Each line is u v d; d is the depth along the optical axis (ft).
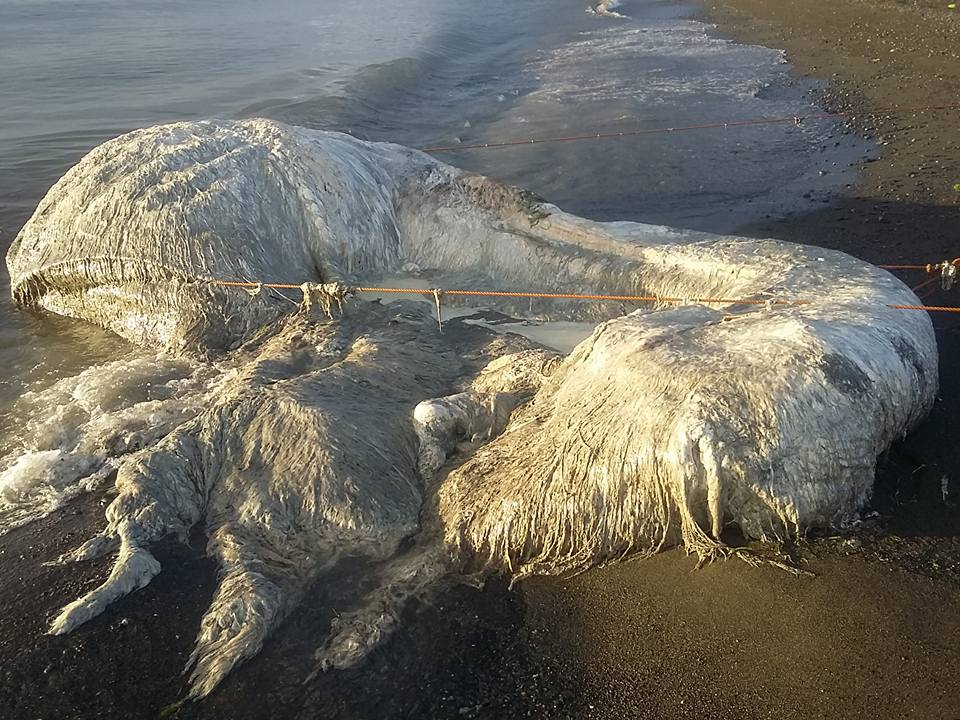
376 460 14.92
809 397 12.54
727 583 12.33
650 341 14.21
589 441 13.37
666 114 41.19
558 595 12.80
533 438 14.34
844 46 54.65
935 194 28.35
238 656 12.05
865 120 37.99
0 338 22.15
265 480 14.74
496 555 13.47
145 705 11.67
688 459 12.28
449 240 22.35
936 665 10.85
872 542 12.64
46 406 18.95
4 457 17.26
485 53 61.72
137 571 13.44
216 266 20.54
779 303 15.78
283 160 21.75
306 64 56.13
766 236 26.00
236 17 79.30
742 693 10.96
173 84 51.16
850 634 11.39
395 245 22.72
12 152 37.47
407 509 14.48
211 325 20.63
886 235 25.35
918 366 14.32
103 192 21.84
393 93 48.19
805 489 12.45
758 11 71.05
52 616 13.04
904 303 15.66
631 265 20.16
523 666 11.77
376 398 16.56
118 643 12.53
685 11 75.36
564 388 14.97
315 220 21.40
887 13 63.21
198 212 20.68
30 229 23.02
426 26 70.28
